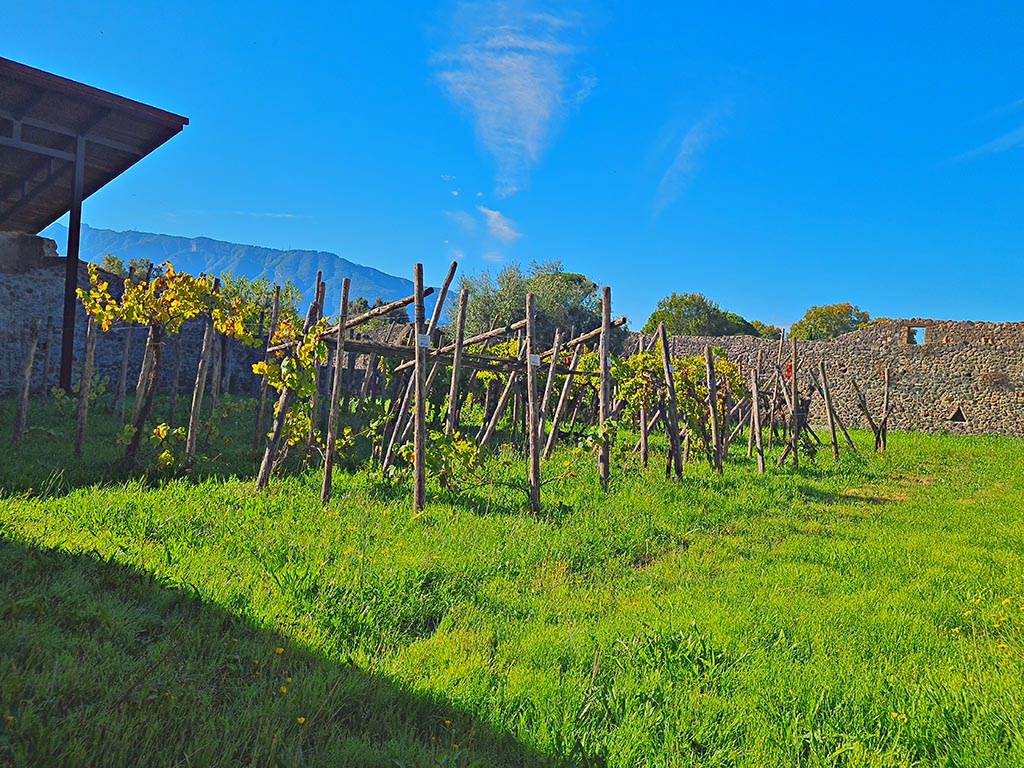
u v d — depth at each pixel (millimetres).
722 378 15578
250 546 5516
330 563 5324
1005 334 26281
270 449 7973
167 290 8609
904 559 6848
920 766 3117
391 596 4715
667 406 11617
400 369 10188
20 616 3672
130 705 2939
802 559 6848
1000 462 16969
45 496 6477
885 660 4293
